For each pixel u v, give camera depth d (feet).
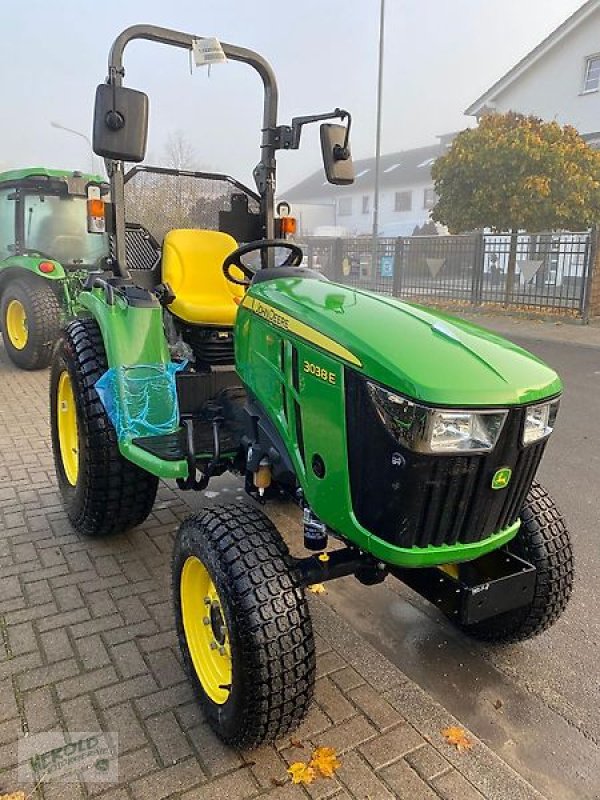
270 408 7.75
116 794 6.37
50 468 14.46
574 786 6.79
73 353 10.66
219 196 12.36
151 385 9.58
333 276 54.54
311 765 6.73
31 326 23.02
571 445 16.94
